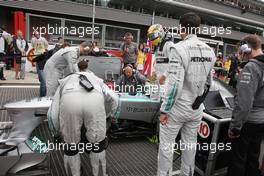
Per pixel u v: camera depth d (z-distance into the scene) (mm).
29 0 12938
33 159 2381
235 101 2219
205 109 2764
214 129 2488
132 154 3133
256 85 2111
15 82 6543
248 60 2412
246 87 2100
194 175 2729
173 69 2012
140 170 2748
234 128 2195
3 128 2727
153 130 3568
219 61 8945
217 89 3320
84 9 14094
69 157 2258
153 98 3297
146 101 3223
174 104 2143
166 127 2215
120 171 2701
